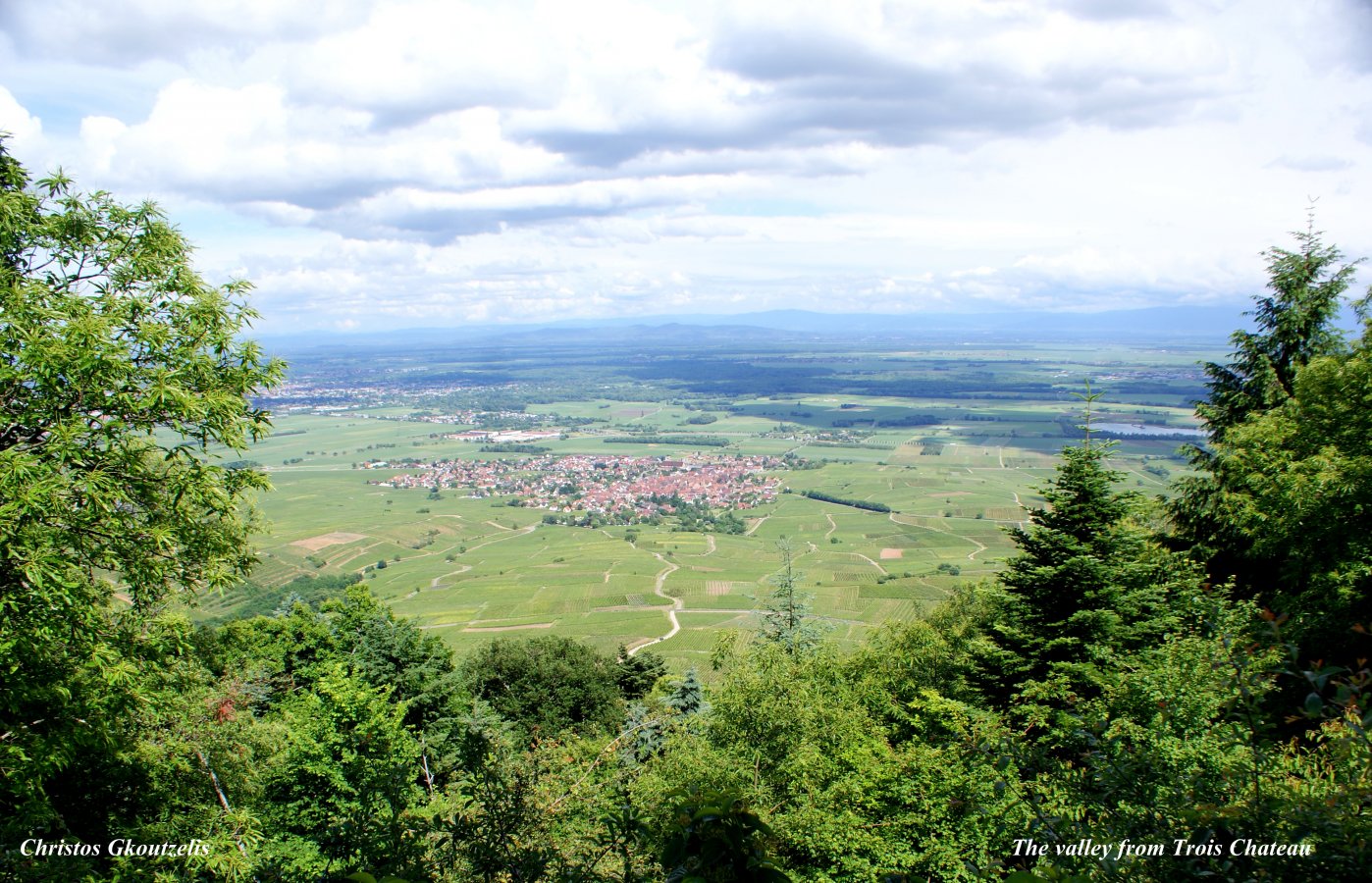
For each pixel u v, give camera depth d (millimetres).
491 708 35438
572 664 39906
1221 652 5988
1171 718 8469
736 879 3645
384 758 17609
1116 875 5020
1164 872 4930
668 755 20609
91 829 13844
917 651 27312
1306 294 22625
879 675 26922
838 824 13953
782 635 33344
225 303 13164
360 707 19953
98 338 10367
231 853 13039
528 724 34344
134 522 11781
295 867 16719
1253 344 23516
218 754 16406
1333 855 4387
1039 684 15805
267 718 22219
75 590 10359
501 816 8797
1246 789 5500
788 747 19016
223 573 12961
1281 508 17000
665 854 3857
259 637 31344
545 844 8664
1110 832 5605
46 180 12273
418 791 18094
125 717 13492
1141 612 16844
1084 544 17219
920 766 13305
